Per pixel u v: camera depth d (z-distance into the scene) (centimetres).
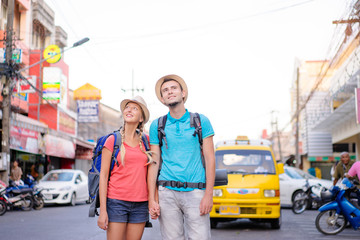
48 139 2394
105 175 405
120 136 415
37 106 2591
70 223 1102
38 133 2281
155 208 405
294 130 5012
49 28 2858
